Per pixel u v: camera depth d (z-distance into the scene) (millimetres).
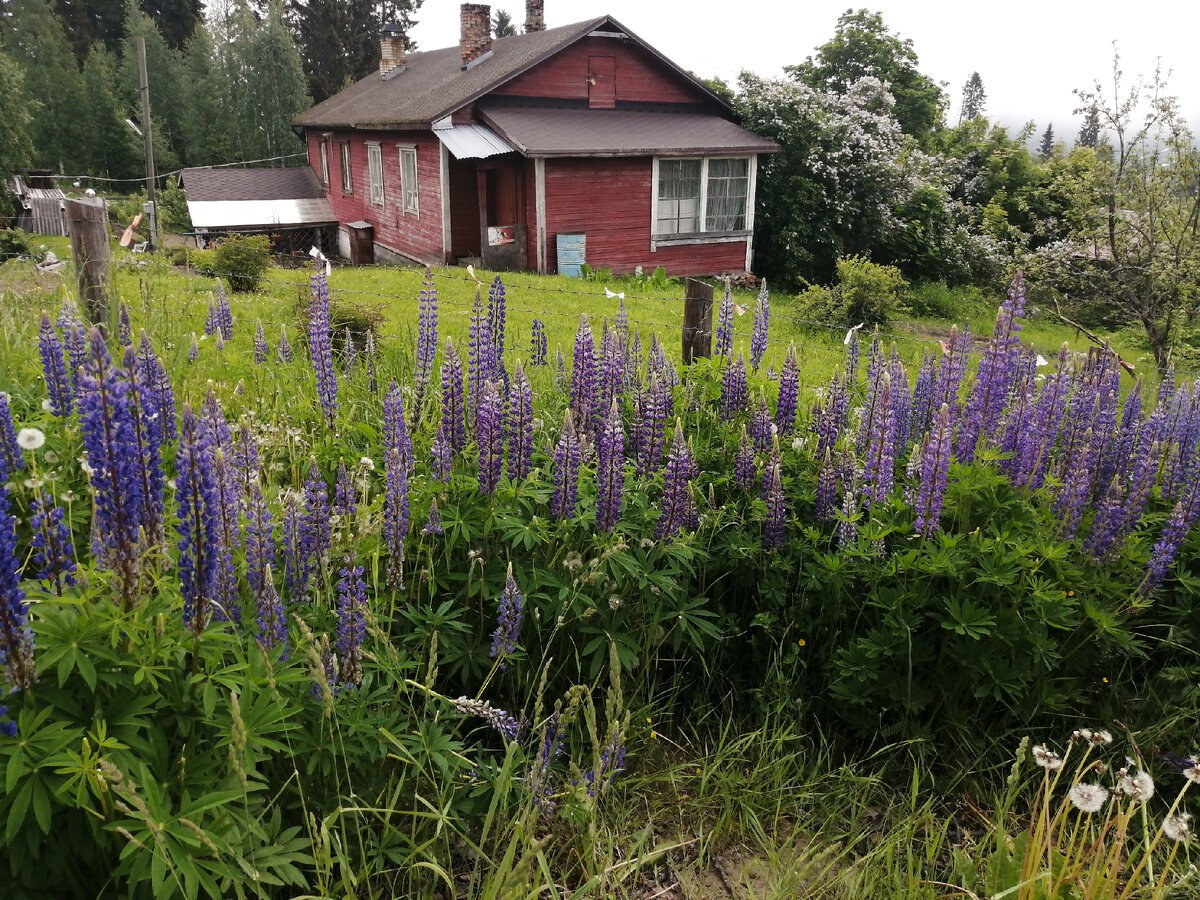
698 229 21844
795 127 22484
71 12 61375
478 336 4324
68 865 2277
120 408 2268
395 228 25328
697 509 4188
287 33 50906
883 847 3277
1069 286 15547
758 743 3807
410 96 25391
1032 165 30531
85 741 2086
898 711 3928
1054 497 4359
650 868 3287
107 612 2312
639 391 4863
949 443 3752
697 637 3826
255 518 2877
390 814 2914
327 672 2711
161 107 53219
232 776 2344
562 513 3617
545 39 22422
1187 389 4910
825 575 3977
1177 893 3113
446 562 3592
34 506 2457
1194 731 3863
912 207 23688
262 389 5012
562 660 3689
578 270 20141
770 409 5203
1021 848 2895
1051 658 3799
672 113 22953
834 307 15875
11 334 4781
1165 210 13172
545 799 3041
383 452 3965
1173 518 3908
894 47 32500
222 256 13258
